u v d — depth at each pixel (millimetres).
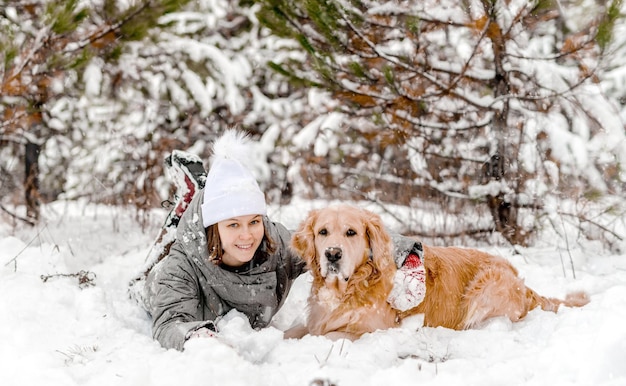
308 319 3555
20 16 6746
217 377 2426
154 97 8406
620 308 2910
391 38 6020
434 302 3584
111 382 2492
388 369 2564
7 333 3125
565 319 3111
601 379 2305
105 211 8055
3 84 5570
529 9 5281
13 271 4238
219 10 9461
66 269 4602
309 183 8633
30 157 7859
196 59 8398
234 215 3141
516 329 3426
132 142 8188
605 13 5004
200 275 3332
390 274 3359
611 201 5652
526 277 4621
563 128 6152
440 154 6289
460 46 6301
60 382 2547
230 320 3150
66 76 6660
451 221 6465
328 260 3254
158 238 3938
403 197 7191
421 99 5684
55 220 7363
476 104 5816
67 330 3297
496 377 2482
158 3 6051
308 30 5973
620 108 6973
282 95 10602
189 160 4020
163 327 3047
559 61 6383
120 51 6387
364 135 6328
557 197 5922
